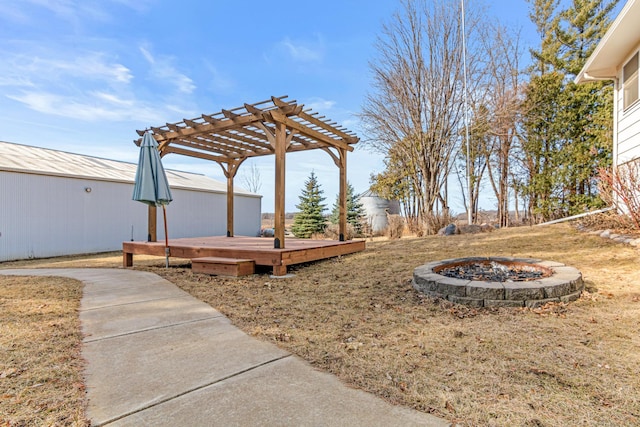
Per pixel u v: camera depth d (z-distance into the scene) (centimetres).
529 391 182
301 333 281
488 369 208
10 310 358
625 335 253
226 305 374
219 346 255
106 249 1154
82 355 240
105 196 1158
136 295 426
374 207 1700
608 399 173
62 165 1134
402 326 292
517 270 425
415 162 1298
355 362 224
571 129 1100
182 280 521
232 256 586
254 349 249
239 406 173
